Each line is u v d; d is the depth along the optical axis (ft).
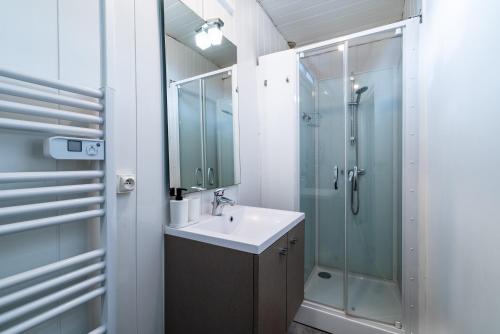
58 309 2.23
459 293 3.10
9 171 2.17
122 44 3.13
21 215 2.14
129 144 3.20
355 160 6.42
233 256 3.15
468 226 2.84
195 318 3.46
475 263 2.65
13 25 2.18
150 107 3.50
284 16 7.55
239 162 5.75
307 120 6.84
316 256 7.23
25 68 2.25
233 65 5.57
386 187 6.18
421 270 4.96
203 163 4.58
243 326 3.10
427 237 4.82
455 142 3.26
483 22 2.47
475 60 2.66
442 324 3.84
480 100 2.54
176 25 3.93
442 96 3.81
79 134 2.46
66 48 2.56
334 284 6.69
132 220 3.25
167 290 3.70
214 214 4.53
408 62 5.08
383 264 6.31
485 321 2.41
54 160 2.48
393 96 5.86
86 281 2.49
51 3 2.44
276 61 6.54
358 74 6.22
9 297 1.93
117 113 3.06
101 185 2.64
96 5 2.82
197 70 4.42
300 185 6.59
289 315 4.05
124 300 3.15
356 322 5.25
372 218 6.38
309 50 6.17
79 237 2.68
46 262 2.42
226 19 5.31
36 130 2.13
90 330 2.76
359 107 6.34
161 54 3.70
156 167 3.59
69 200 2.38
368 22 7.91
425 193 4.91
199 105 4.48
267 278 3.23
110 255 2.68
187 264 3.51
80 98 2.69
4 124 1.92
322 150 7.00
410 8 6.22
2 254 2.14
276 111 6.56
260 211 4.96
